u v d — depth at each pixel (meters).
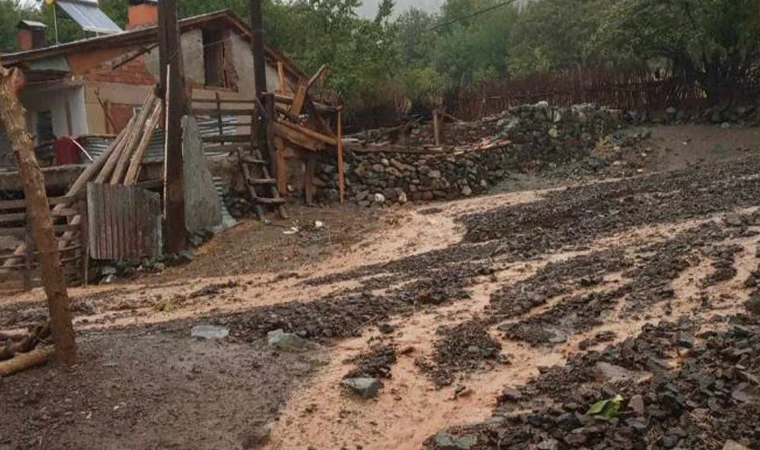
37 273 11.07
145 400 4.55
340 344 5.90
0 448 4.02
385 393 4.86
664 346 5.21
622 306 6.38
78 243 11.37
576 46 40.41
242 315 6.95
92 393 4.57
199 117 16.53
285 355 5.55
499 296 7.16
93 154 16.30
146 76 18.56
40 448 4.02
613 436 3.82
